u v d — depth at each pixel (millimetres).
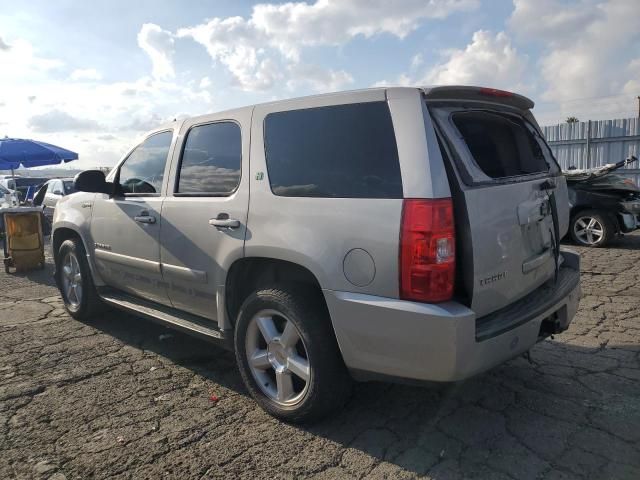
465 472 2703
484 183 2822
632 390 3549
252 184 3352
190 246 3742
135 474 2760
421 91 2805
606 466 2711
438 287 2572
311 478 2697
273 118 3357
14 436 3150
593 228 9320
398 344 2650
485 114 3322
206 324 3867
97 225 4805
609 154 14820
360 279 2750
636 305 5562
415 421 3234
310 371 3045
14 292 7098
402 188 2664
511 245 2961
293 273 3316
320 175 3020
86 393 3727
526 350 3006
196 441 3070
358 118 2939
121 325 5320
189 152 3961
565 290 3375
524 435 3029
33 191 20344
